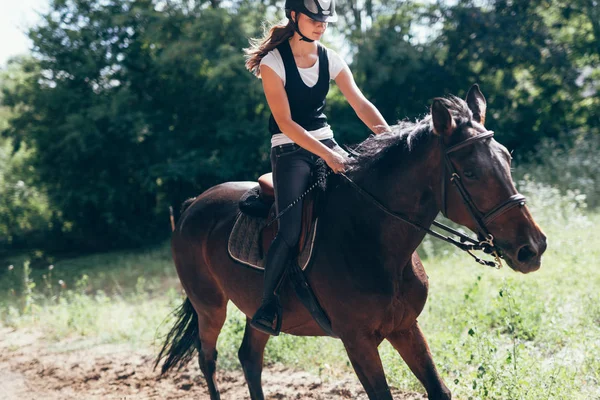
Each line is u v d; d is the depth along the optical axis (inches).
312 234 143.9
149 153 722.2
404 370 199.0
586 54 737.6
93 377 262.1
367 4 692.7
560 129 705.6
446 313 258.8
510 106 701.3
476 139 121.6
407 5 681.0
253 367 179.8
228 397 221.1
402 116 662.5
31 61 750.5
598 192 526.6
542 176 564.7
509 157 123.0
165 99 735.7
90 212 781.9
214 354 189.0
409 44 639.1
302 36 141.8
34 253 769.6
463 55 685.9
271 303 146.2
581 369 184.9
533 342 208.4
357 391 204.8
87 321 356.5
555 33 697.0
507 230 118.6
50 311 401.4
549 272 303.3
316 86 144.9
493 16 652.7
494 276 312.7
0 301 497.7
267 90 141.8
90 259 697.6
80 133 687.7
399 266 136.5
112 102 681.6
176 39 690.8
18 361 301.0
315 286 142.5
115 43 726.5
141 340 310.3
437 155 129.0
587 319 226.7
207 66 698.2
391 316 136.0
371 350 136.5
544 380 172.1
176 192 751.1
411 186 133.7
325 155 139.0
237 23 650.2
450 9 652.7
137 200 762.2
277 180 147.0
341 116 657.6
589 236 371.2
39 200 858.1
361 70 630.5
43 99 725.9
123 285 518.6
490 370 175.5
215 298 180.9
